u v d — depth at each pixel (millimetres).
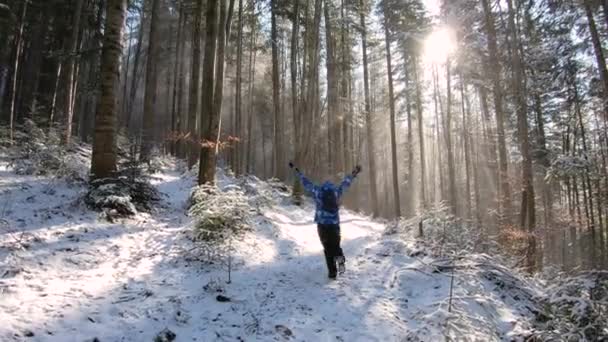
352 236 10453
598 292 5859
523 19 17344
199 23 17953
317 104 21703
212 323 4949
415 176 45531
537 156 20250
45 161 10500
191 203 9875
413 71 26797
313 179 17484
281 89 34844
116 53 9477
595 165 15602
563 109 20969
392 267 7254
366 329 5180
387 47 23656
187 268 6469
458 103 30500
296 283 6426
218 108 10672
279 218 11359
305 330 5047
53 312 4645
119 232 7473
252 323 5020
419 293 6324
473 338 5105
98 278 5699
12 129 14117
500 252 9953
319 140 23828
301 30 26734
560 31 15875
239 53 25094
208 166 10305
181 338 4586
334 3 22609
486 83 18922
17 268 5430
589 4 14086
